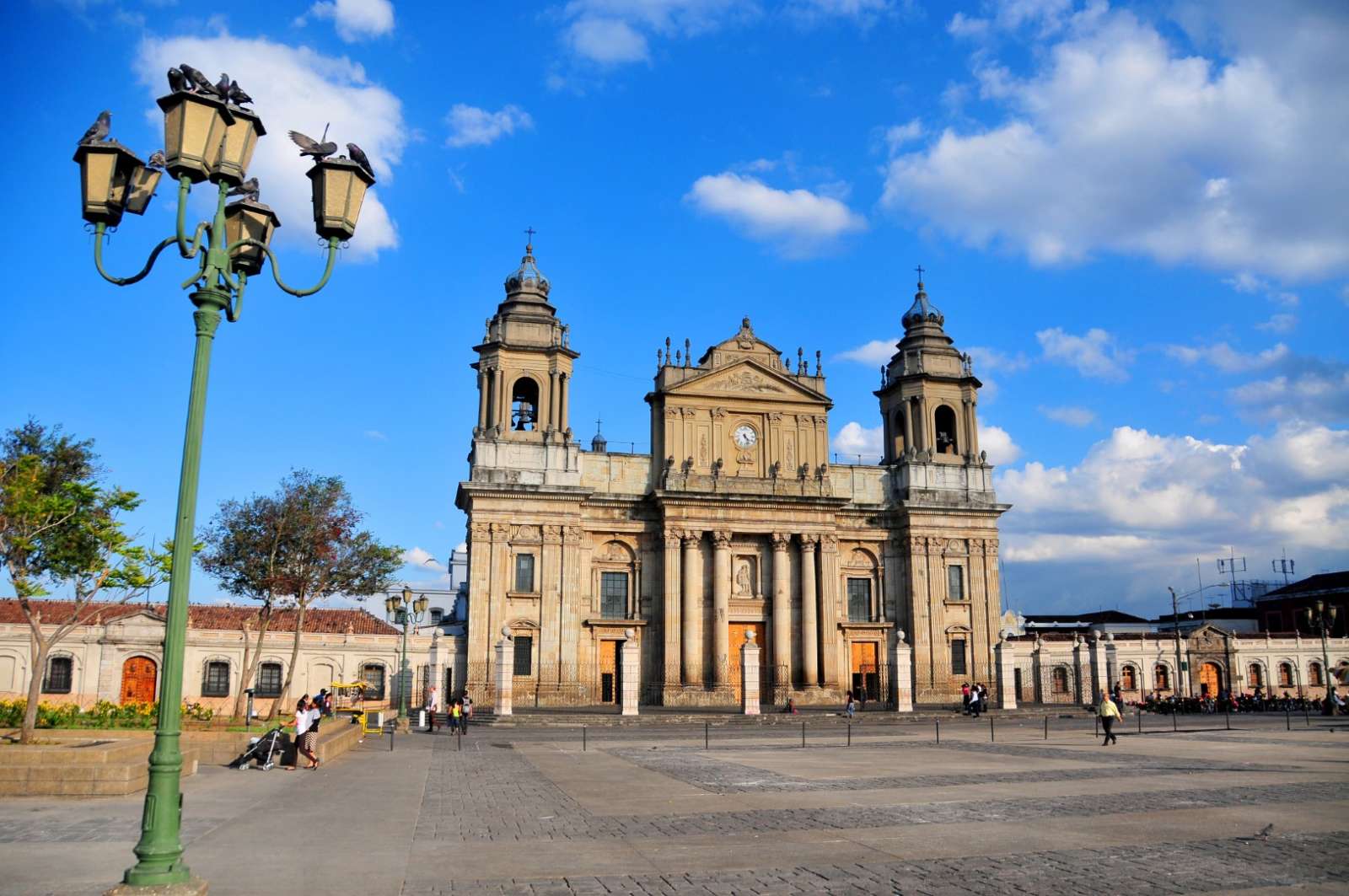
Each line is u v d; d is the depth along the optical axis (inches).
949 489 2758.4
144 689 2379.4
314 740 1127.6
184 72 471.5
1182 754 1275.8
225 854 595.2
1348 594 3528.5
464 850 613.6
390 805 820.0
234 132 487.5
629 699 2124.8
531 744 1552.7
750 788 936.9
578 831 689.0
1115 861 581.6
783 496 2583.7
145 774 877.8
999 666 2444.6
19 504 1151.6
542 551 2470.5
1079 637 2878.9
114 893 407.8
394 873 544.1
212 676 2448.3
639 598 2568.9
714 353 2669.8
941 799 847.1
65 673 2342.5
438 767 1160.2
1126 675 3034.0
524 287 2642.7
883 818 745.0
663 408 2620.6
